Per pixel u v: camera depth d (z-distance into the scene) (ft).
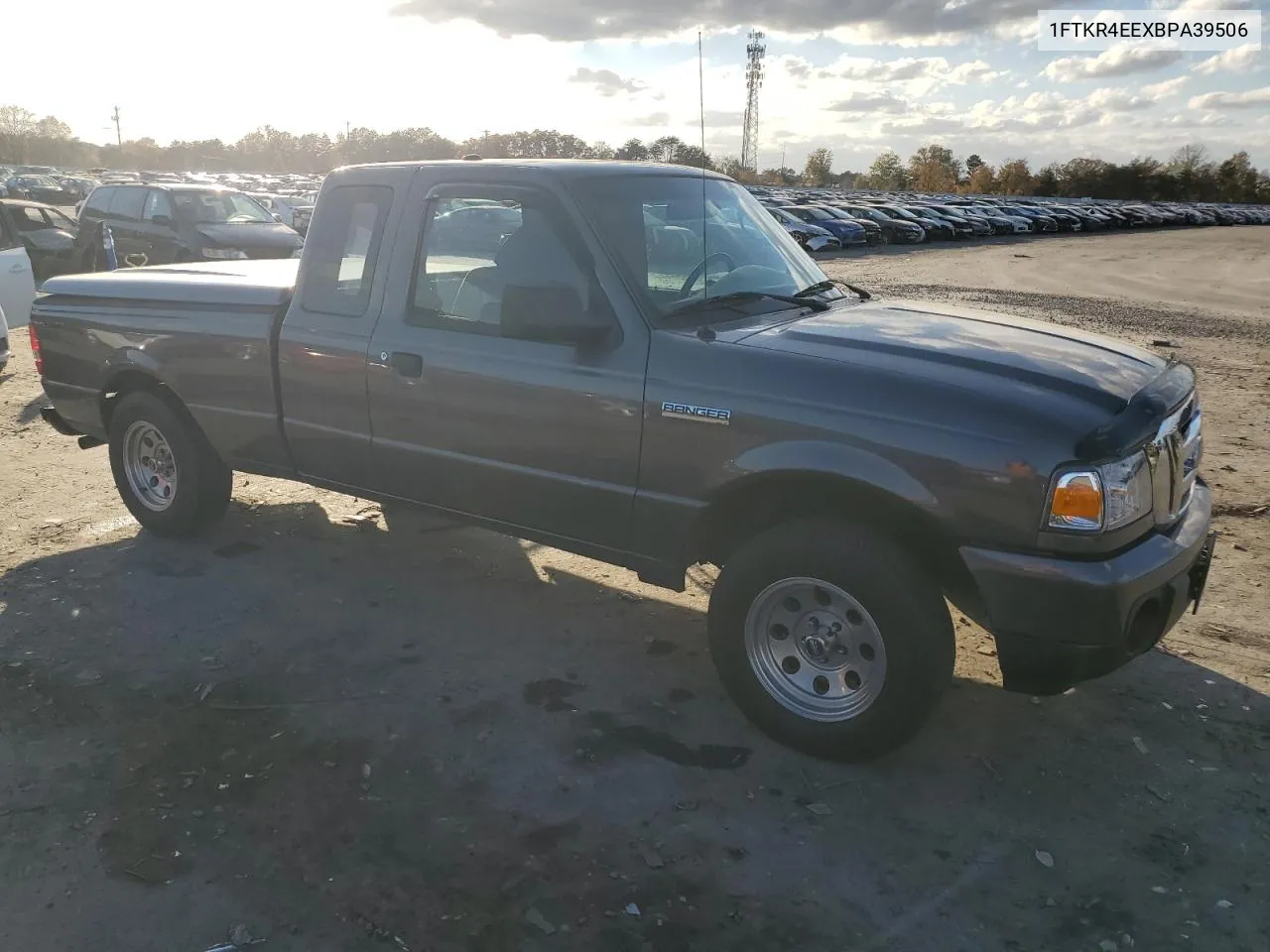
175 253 49.44
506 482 12.98
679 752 11.41
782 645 11.38
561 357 12.12
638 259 12.07
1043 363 10.85
